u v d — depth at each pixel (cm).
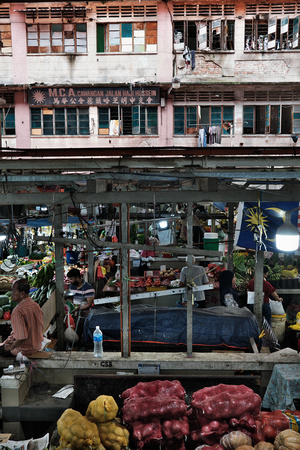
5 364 512
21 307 511
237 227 634
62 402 468
